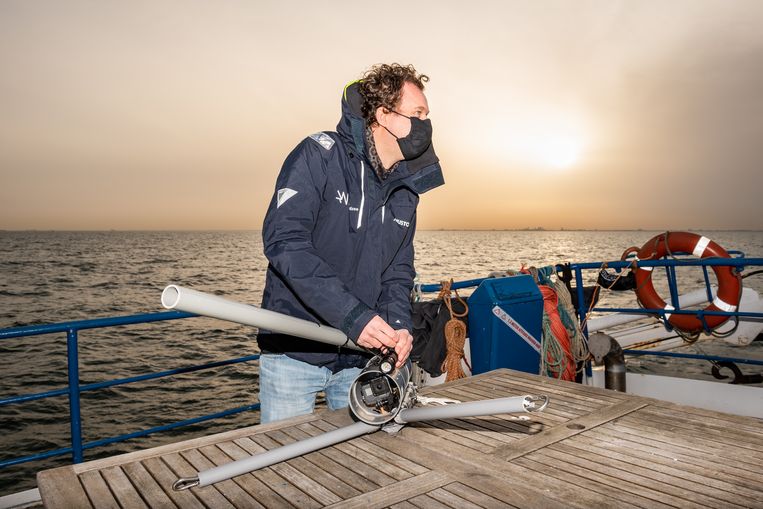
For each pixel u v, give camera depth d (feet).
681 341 16.78
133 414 44.04
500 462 4.70
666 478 4.35
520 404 4.69
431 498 4.04
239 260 323.16
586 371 14.38
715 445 5.04
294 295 6.06
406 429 5.56
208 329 85.15
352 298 5.16
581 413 6.01
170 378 54.13
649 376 13.71
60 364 61.98
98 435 39.68
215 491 4.19
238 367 58.65
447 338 11.68
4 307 115.96
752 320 14.70
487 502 3.97
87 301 127.24
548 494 4.09
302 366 6.26
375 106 5.69
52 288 156.35
